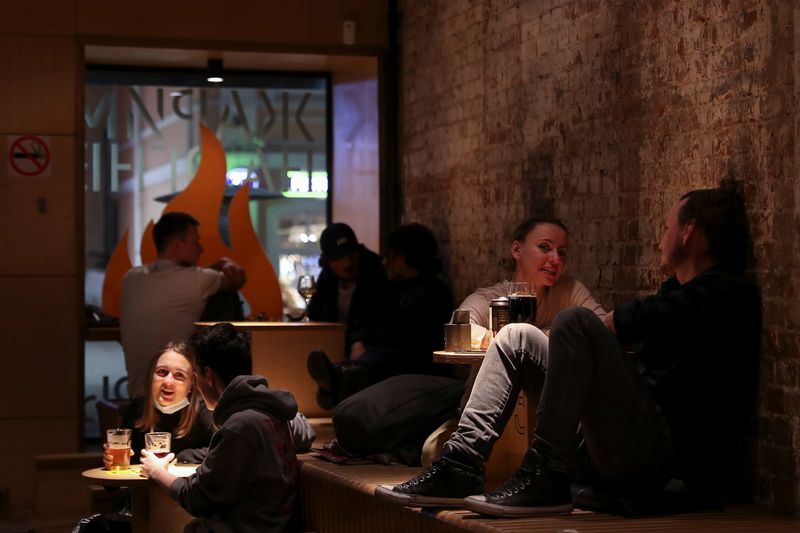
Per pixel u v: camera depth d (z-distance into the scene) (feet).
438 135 22.40
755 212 12.67
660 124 14.78
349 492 13.92
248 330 19.69
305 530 15.58
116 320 24.67
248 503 14.23
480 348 13.97
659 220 14.83
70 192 23.18
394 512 12.71
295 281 26.94
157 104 26.78
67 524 20.26
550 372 11.39
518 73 19.02
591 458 11.96
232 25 23.82
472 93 20.83
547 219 15.70
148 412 16.80
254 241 26.22
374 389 15.89
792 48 12.09
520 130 18.95
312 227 27.12
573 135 17.17
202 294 21.90
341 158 26.27
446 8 21.90
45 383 23.08
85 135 24.98
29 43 23.07
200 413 16.71
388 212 24.32
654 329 12.30
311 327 19.92
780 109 12.25
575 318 11.38
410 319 19.98
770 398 12.40
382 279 22.09
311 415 20.08
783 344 12.19
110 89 26.50
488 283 20.25
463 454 11.93
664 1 14.65
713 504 12.22
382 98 24.34
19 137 23.02
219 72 24.77
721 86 13.37
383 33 24.43
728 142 13.21
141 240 26.48
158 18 23.52
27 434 22.99
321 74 26.48
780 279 12.24
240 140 26.81
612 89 16.02
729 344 12.34
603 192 16.29
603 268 16.30
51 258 23.13
